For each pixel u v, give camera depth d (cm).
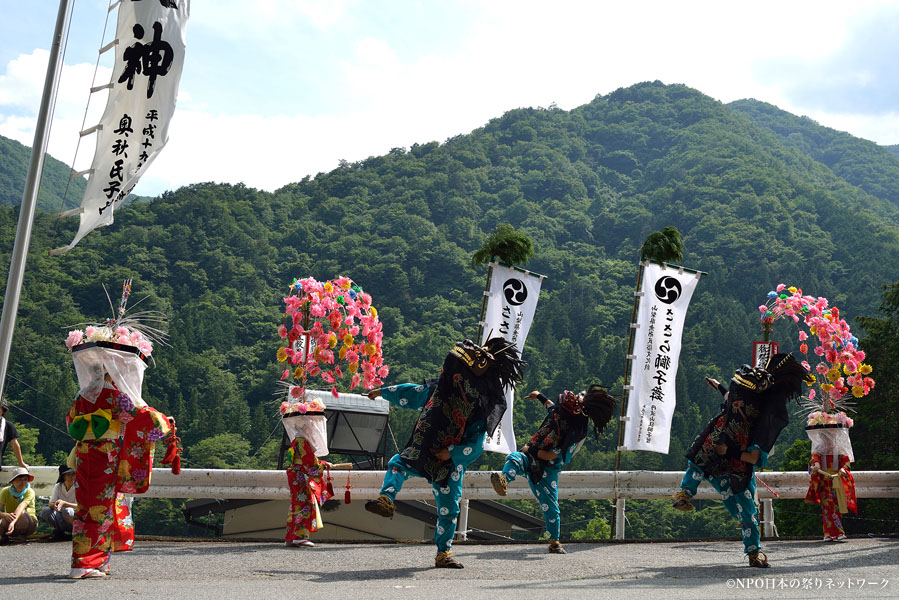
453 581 618
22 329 10656
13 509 877
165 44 908
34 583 562
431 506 1481
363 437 1513
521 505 6381
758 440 740
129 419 623
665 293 1162
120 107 898
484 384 709
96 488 614
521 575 670
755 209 19788
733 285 17475
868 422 3109
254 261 16825
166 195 18250
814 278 16912
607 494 1066
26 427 9444
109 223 873
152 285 14225
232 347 13388
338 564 733
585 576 666
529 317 1173
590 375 13250
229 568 690
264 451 9225
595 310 15862
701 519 6969
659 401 1143
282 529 1598
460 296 16562
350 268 17112
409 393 725
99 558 612
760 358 1045
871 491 1126
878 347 3275
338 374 963
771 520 1073
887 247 17875
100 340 623
